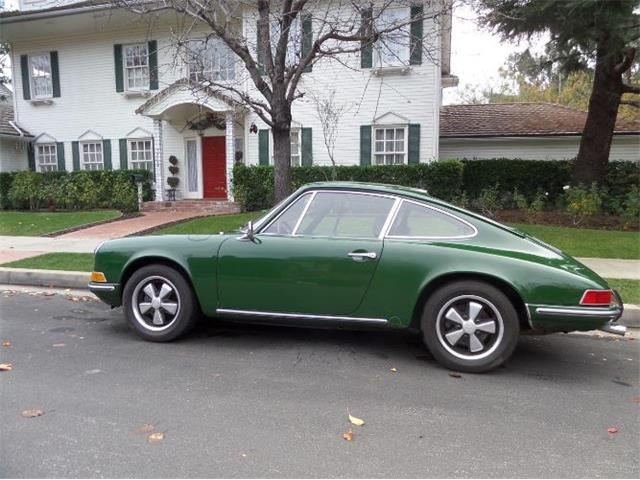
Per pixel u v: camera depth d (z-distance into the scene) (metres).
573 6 11.70
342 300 4.61
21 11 19.38
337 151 17.19
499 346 4.36
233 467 2.93
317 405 3.77
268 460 3.01
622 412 3.74
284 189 8.55
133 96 19.61
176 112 18.47
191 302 5.07
